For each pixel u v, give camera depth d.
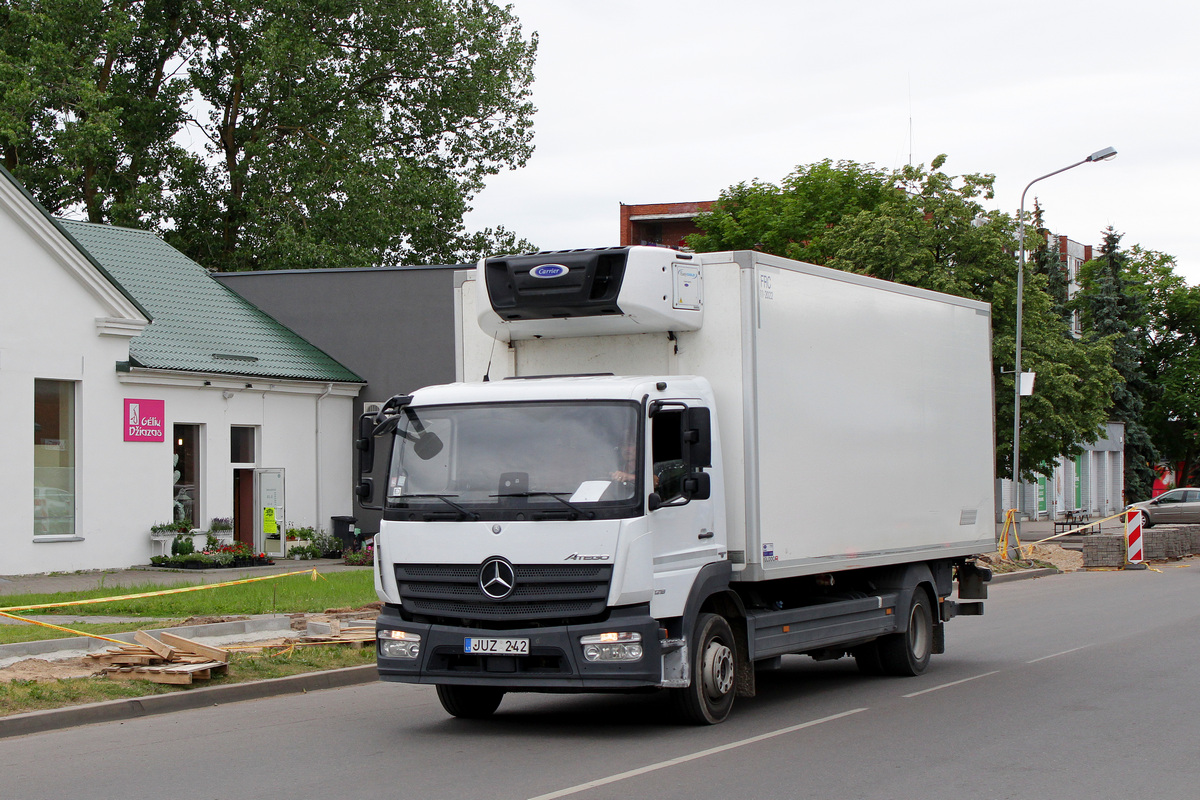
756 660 10.68
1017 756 8.90
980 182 35.97
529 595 9.11
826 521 11.38
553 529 9.09
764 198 46.56
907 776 8.20
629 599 8.99
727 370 10.34
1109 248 66.12
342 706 11.52
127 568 26.11
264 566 26.78
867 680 13.27
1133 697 11.74
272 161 41.91
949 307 14.41
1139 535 32.09
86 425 25.59
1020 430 35.09
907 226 35.16
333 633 14.61
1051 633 17.36
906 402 13.20
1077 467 61.16
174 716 10.88
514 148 47.78
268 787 7.92
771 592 11.35
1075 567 32.25
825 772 8.31
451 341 33.28
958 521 14.43
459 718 10.77
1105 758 8.83
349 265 40.00
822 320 11.48
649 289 10.11
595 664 8.97
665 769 8.41
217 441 28.84
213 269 44.28
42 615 16.66
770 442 10.48
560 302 10.20
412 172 42.69
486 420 9.62
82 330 25.53
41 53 37.09
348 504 33.00
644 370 10.59
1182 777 8.20
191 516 28.42
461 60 46.66
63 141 36.75
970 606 15.02
